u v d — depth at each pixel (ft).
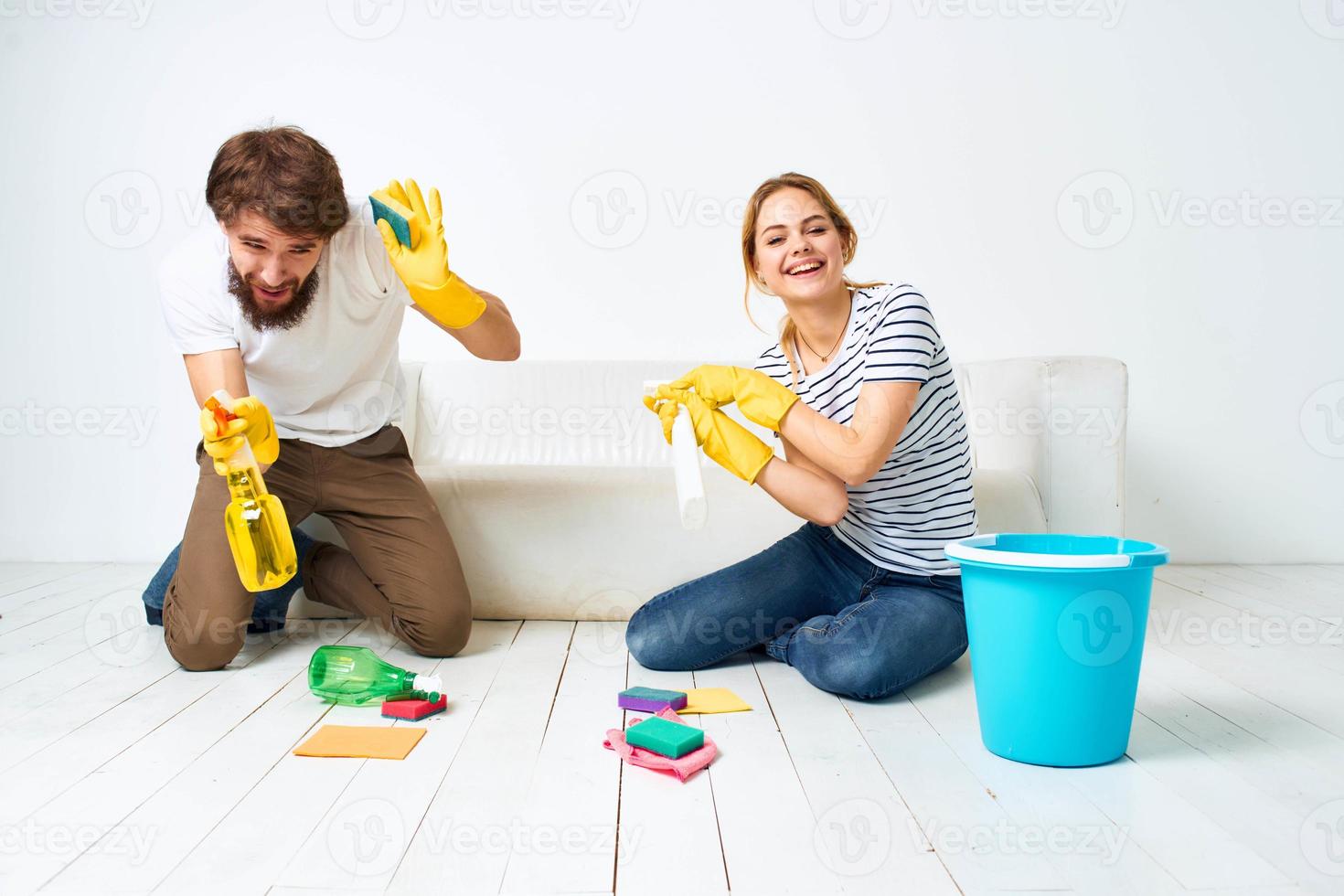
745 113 8.62
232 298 4.89
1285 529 8.86
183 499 8.73
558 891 2.91
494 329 5.23
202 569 5.12
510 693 4.94
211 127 8.57
